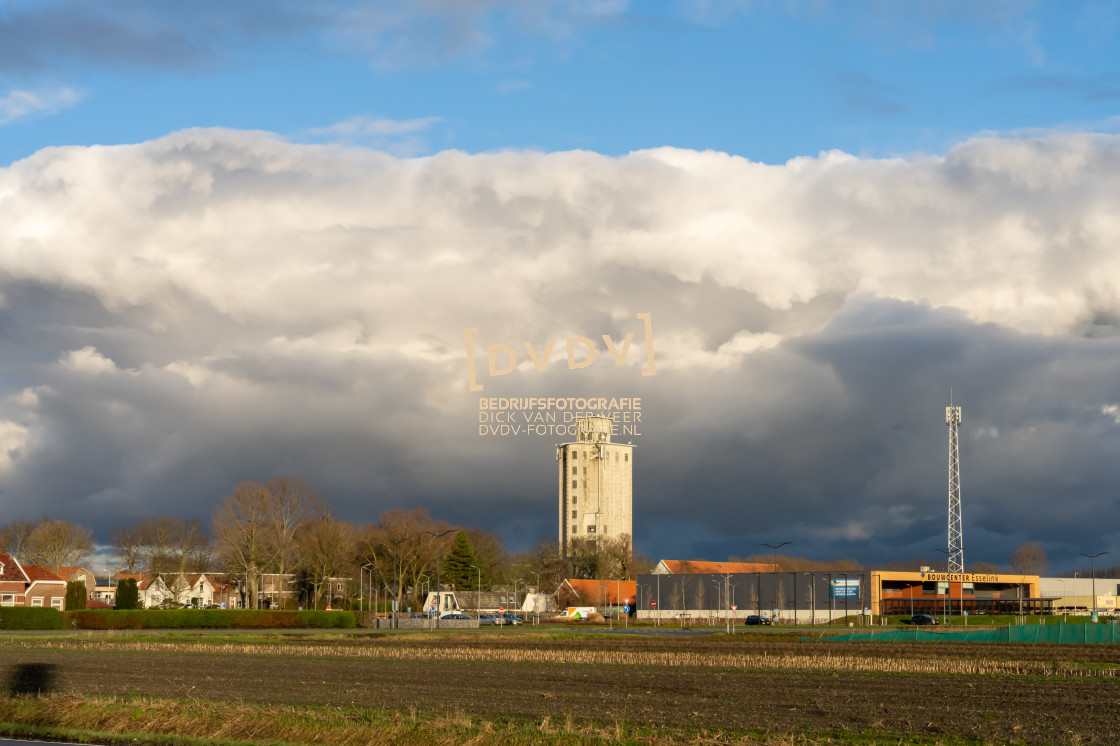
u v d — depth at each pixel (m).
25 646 81.75
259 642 91.81
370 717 37.09
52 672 57.19
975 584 184.50
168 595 196.12
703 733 33.72
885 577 166.00
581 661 67.88
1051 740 33.81
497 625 149.75
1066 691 49.12
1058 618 165.62
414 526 180.62
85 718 34.62
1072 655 74.44
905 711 41.44
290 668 61.50
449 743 30.53
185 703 40.16
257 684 51.31
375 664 65.12
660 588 184.88
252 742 31.30
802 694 47.53
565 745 30.81
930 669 61.38
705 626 149.75
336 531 169.25
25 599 143.00
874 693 48.12
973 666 63.19
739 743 31.66
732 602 177.75
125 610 126.56
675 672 59.38
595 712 40.66
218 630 124.94
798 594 171.62
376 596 187.50
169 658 69.81
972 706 43.12
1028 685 51.94
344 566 173.62
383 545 179.25
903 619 162.25
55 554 193.00
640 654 73.44
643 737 32.56
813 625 154.00
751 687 50.59
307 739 31.62
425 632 119.56
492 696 46.12
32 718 34.97
